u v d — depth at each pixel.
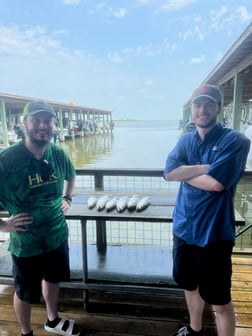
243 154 1.33
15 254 1.55
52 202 1.60
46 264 1.64
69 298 2.16
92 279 1.96
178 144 1.51
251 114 9.58
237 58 6.40
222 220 1.37
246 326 1.82
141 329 1.84
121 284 1.91
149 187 3.31
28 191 1.50
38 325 1.88
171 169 1.48
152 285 1.89
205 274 1.41
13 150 1.46
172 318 1.93
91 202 1.98
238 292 2.16
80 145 15.79
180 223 1.48
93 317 1.95
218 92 1.39
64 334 1.79
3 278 1.97
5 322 1.91
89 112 26.88
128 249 2.35
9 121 16.33
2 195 1.47
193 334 1.68
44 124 1.46
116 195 2.20
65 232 1.71
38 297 1.64
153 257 2.21
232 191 1.38
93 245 2.43
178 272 1.54
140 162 9.59
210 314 1.95
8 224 1.50
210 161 1.37
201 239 1.39
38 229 1.55
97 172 2.42
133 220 1.74
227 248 1.38
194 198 1.41
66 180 1.83
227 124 11.35
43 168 1.53
